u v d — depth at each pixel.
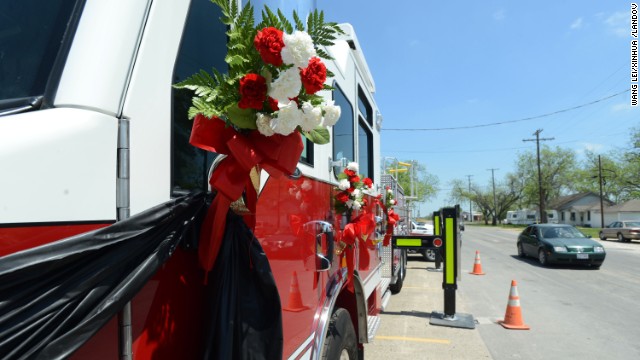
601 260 13.24
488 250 20.17
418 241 6.83
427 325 6.61
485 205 81.94
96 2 1.02
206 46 1.34
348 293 3.16
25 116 0.91
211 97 1.14
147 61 1.08
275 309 1.34
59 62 0.98
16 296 0.83
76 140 0.92
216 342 1.22
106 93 0.98
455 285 6.83
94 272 0.92
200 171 1.28
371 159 4.87
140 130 1.05
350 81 3.51
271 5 1.77
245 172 1.24
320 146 2.47
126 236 0.96
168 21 1.16
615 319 7.15
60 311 0.87
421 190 60.97
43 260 0.84
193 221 1.20
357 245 3.42
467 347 5.62
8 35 1.00
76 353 0.93
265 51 1.14
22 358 0.83
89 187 0.93
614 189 53.12
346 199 2.77
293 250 1.94
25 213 0.85
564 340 5.99
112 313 0.92
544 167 63.38
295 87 1.17
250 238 1.36
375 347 5.59
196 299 1.25
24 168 0.86
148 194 1.07
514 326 6.51
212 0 1.22
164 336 1.11
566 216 77.31
